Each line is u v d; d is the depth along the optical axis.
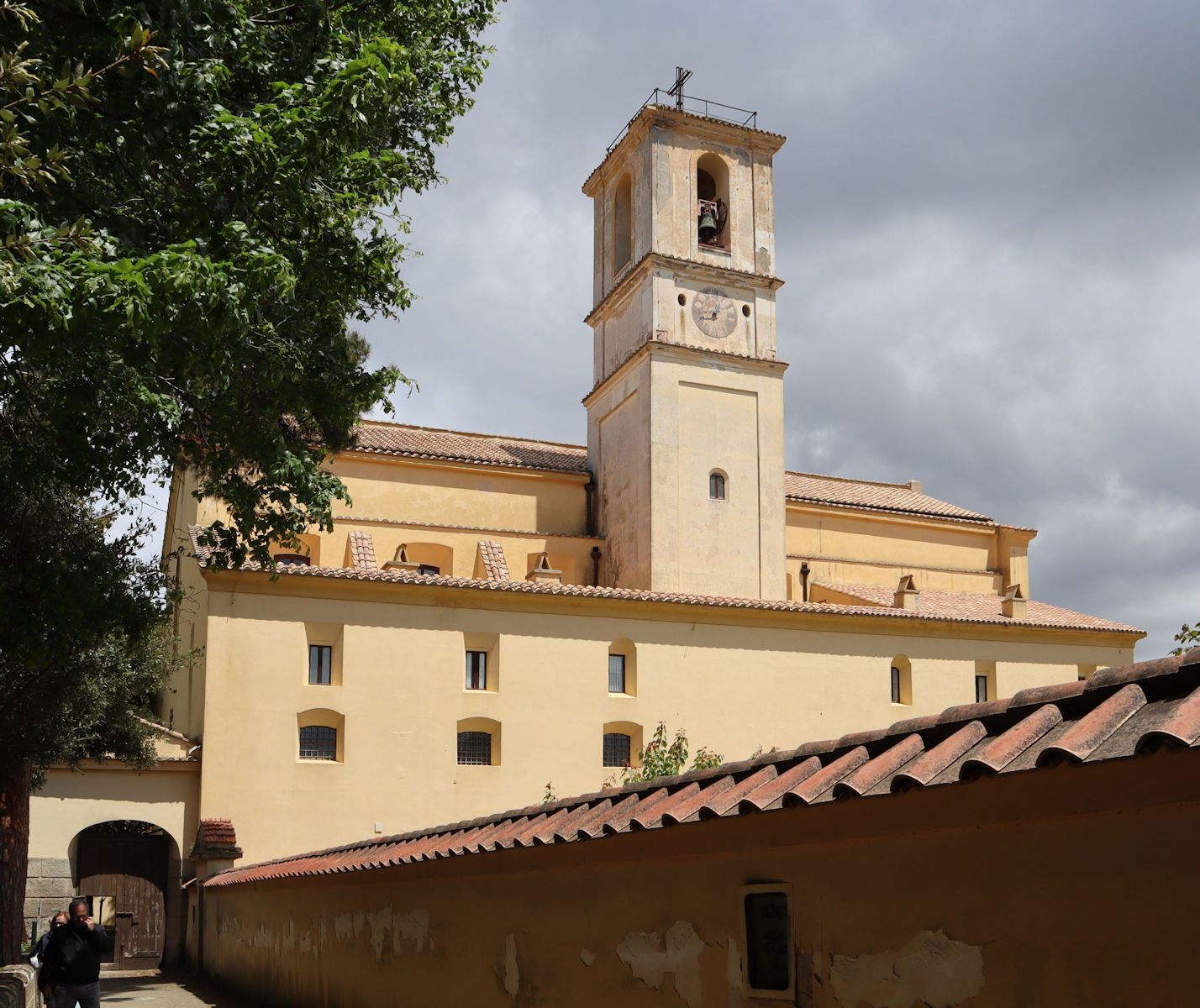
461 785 35.28
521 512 47.16
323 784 33.91
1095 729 5.64
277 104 15.05
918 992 6.61
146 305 12.09
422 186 21.45
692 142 47.62
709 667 39.22
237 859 31.91
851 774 7.16
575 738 36.88
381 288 17.77
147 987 28.48
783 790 7.74
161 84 13.32
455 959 13.12
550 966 10.88
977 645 43.66
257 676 33.97
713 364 46.12
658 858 9.20
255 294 13.95
